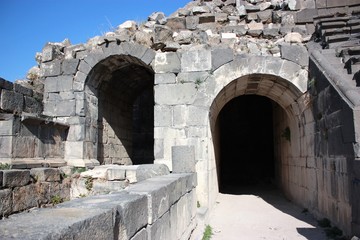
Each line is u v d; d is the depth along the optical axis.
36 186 7.63
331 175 7.55
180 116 9.73
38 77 11.43
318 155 8.56
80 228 2.17
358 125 6.12
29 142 8.61
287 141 12.59
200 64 9.85
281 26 11.02
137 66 12.17
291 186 11.91
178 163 7.51
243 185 16.61
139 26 11.30
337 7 11.02
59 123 9.80
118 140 13.40
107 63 10.98
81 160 10.15
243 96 19.92
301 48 9.59
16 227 2.01
